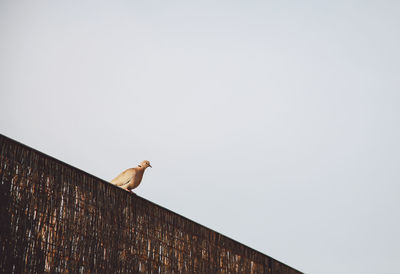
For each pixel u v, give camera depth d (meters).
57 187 6.15
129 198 7.22
